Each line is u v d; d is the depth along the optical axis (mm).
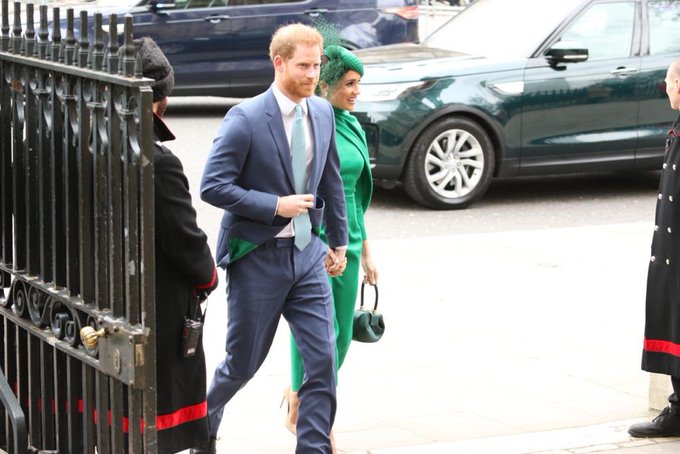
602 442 6234
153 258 4066
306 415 5395
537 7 13617
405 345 8070
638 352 7996
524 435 6320
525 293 9422
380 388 7227
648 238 11469
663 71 13328
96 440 4609
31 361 4945
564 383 7355
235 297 5430
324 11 18156
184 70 17672
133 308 4152
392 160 12477
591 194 14008
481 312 8875
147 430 4168
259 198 5250
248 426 6562
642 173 15336
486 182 12930
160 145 4598
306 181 5430
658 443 6238
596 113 13172
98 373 4434
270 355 7805
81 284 4418
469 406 6930
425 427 6574
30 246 4809
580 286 9672
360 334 6164
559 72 12992
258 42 17844
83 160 4336
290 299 5469
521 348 8039
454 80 12609
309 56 5242
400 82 12461
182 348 4719
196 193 12867
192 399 4809
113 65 4078
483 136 12773
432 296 9273
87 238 4391
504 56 13047
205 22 17609
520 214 12820
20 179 4875
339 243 5676
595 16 13289
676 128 6262
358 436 6426
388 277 9812
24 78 4727
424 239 11266
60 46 4426
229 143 5270
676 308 6188
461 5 25016
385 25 18562
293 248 5395
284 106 5340
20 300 4973
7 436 5172
